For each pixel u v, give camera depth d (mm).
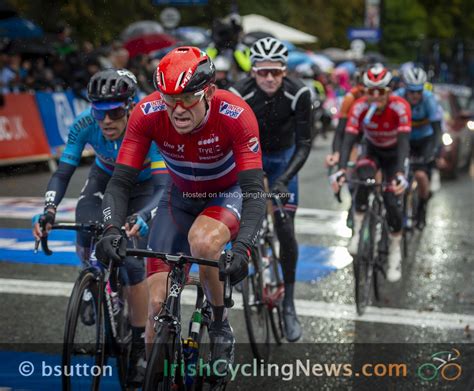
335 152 7723
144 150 3959
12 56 13570
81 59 14891
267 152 5938
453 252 8836
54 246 8148
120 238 3523
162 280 3953
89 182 4957
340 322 6062
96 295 4219
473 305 6629
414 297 6875
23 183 11875
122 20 21688
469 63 34312
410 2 44469
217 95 3867
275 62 5410
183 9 28453
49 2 18703
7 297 6387
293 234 5625
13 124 12781
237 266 3414
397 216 6961
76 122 4750
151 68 15500
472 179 15555
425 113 9117
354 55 33312
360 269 6207
